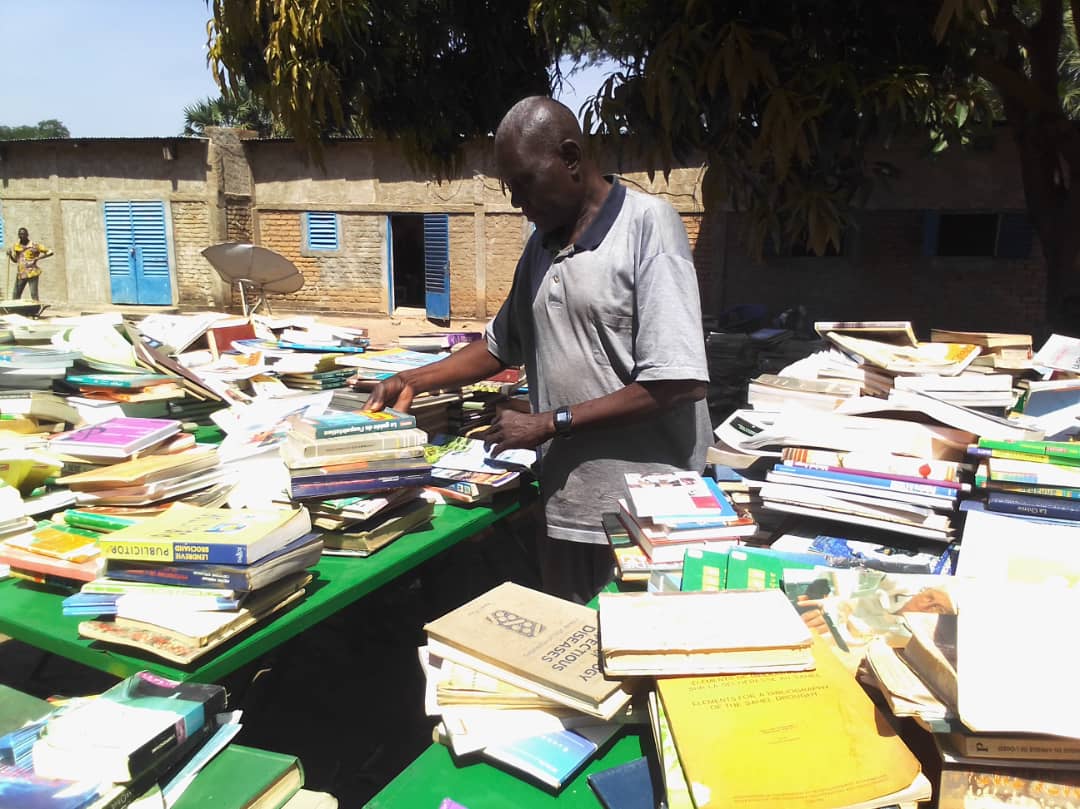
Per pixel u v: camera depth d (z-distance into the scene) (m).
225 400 3.01
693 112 3.18
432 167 4.91
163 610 1.49
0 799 1.12
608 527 2.06
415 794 1.25
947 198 6.97
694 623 1.38
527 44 4.51
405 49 4.23
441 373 2.56
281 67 3.79
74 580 1.68
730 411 3.97
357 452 2.01
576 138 2.01
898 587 1.53
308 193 13.62
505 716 1.37
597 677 1.35
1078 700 1.06
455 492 2.35
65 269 15.16
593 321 2.09
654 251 2.00
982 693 1.07
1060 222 3.89
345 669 3.28
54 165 14.82
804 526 2.04
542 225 2.11
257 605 1.56
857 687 1.27
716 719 1.19
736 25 3.01
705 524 1.83
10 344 3.00
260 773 1.29
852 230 8.02
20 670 2.95
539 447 2.37
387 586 3.61
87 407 2.66
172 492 1.92
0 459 2.13
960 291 7.77
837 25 3.31
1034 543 1.59
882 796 1.06
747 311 5.26
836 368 2.51
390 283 13.42
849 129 3.16
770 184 3.28
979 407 2.22
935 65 3.63
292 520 1.65
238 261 6.57
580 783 1.27
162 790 1.23
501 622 1.54
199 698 1.34
